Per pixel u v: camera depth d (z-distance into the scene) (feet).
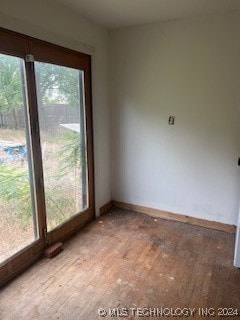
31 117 6.73
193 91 8.72
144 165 10.19
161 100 9.31
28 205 7.09
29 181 7.04
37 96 6.93
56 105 7.68
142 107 9.71
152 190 10.26
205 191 9.23
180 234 8.92
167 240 8.53
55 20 7.11
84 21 8.27
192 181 9.39
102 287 6.32
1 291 6.18
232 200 8.84
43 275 6.77
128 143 10.32
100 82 9.53
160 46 8.91
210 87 8.43
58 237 8.23
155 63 9.13
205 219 9.43
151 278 6.65
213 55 8.18
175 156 9.50
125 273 6.86
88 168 9.47
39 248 7.48
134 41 9.29
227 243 8.34
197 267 7.10
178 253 7.78
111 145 10.69
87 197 9.66
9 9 5.79
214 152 8.81
